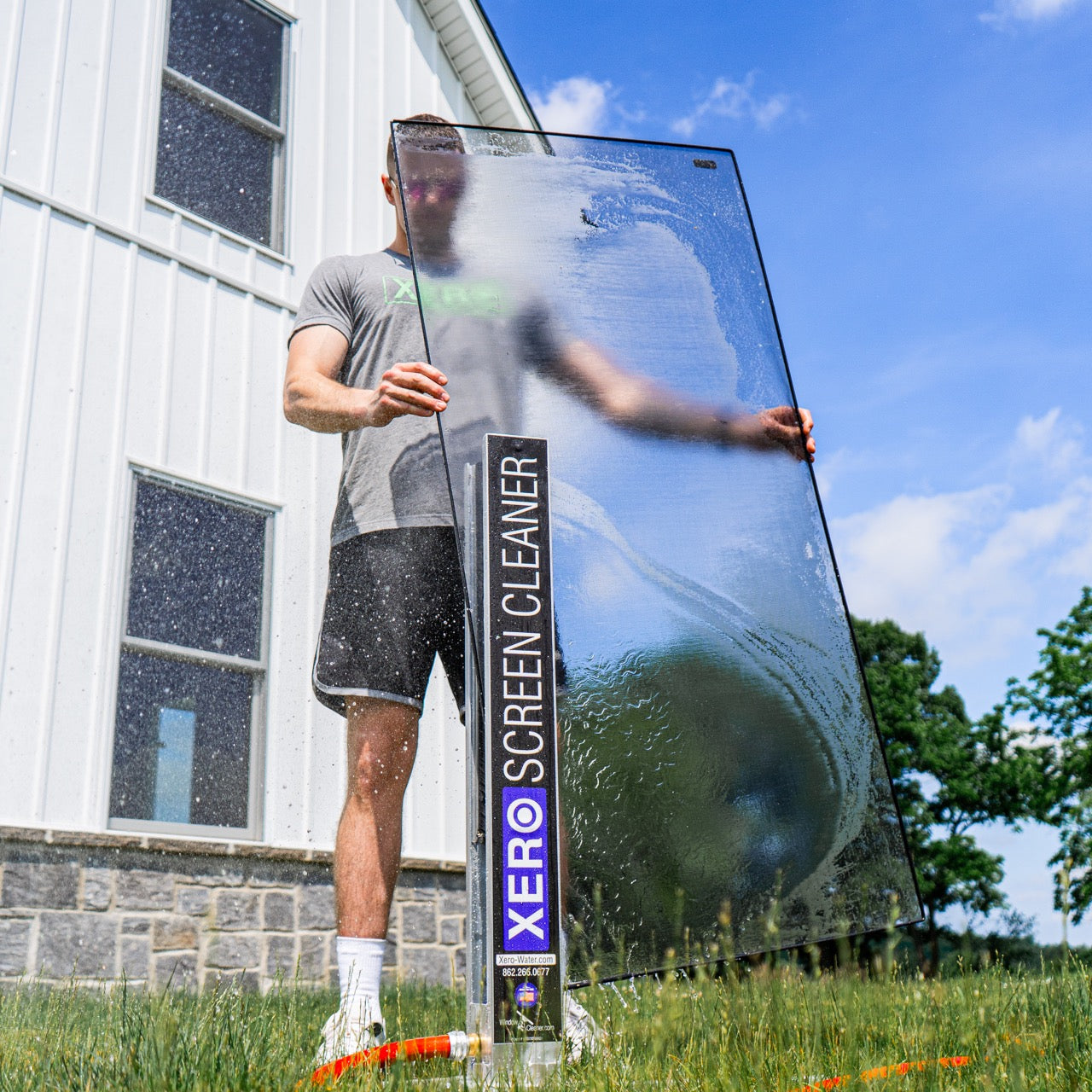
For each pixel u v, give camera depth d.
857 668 1.96
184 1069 1.29
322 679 2.06
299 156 6.50
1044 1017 1.48
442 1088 1.41
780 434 2.07
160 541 5.30
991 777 23.58
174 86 5.98
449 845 5.85
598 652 1.74
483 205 1.99
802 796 1.82
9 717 4.50
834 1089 1.27
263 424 5.81
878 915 1.78
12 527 4.70
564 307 1.96
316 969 5.09
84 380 5.11
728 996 1.59
